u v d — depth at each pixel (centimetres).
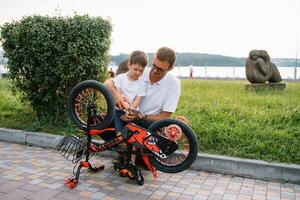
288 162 516
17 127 677
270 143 572
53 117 689
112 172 500
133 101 465
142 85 468
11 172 480
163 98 479
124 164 464
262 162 509
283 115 703
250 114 734
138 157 509
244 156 538
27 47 656
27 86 686
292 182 491
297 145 560
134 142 444
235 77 2553
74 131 645
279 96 1059
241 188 467
